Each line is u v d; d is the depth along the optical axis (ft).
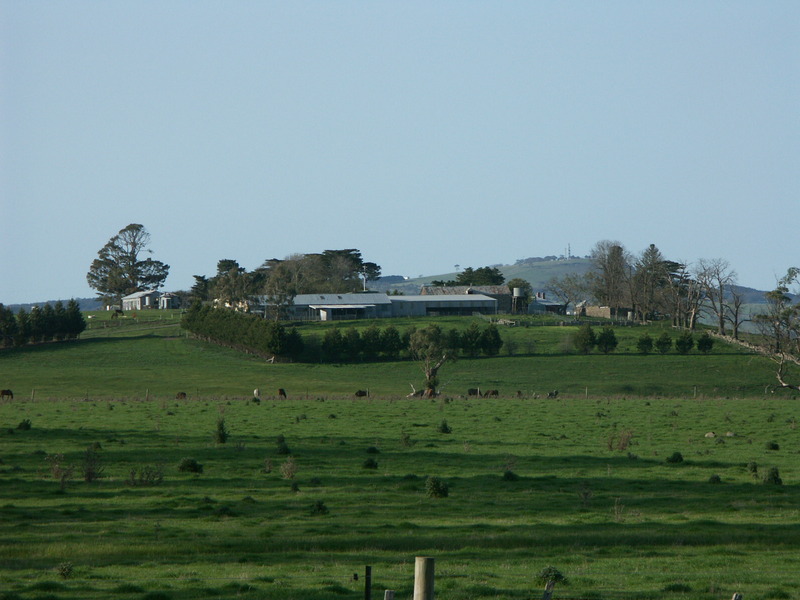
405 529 426.51
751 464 627.05
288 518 453.99
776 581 327.06
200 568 343.67
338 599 292.81
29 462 655.35
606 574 336.70
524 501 510.17
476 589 305.94
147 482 559.79
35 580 321.11
